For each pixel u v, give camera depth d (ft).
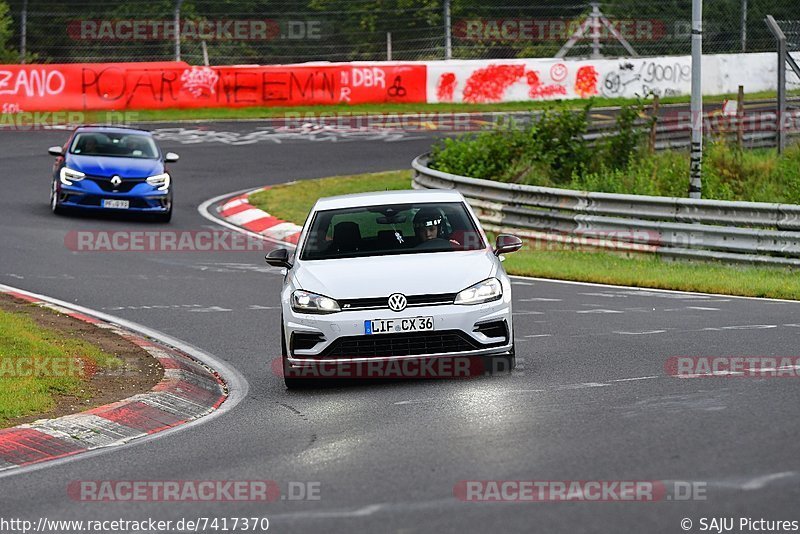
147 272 204.44
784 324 142.82
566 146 304.50
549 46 597.93
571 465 76.59
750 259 201.87
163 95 451.94
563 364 119.96
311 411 105.09
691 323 146.30
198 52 583.58
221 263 216.54
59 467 88.84
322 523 66.90
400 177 337.72
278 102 466.70
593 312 159.02
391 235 123.65
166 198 262.47
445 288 112.78
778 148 311.06
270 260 124.26
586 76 495.00
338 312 112.37
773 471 72.69
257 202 295.89
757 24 568.82
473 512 67.10
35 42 551.18
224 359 137.59
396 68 476.95
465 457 80.64
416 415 97.60
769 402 94.68
